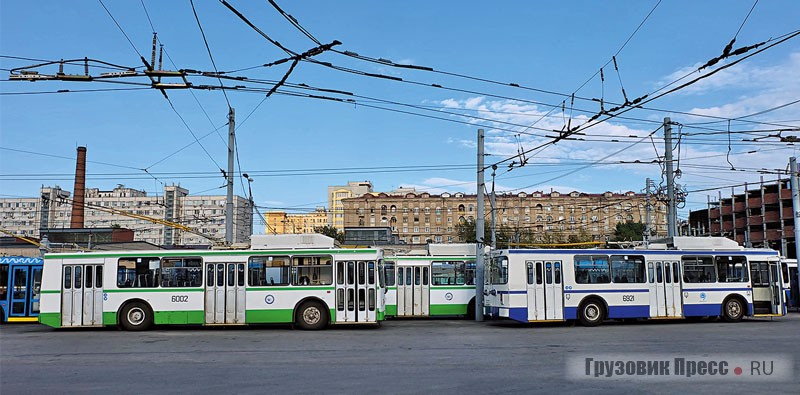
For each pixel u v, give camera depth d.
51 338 19.20
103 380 11.42
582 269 23.02
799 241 34.25
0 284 24.81
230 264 21.95
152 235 117.25
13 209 118.38
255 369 12.60
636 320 25.41
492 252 24.12
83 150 64.56
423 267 26.69
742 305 24.25
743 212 90.00
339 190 137.12
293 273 21.91
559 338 18.22
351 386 10.63
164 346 16.83
